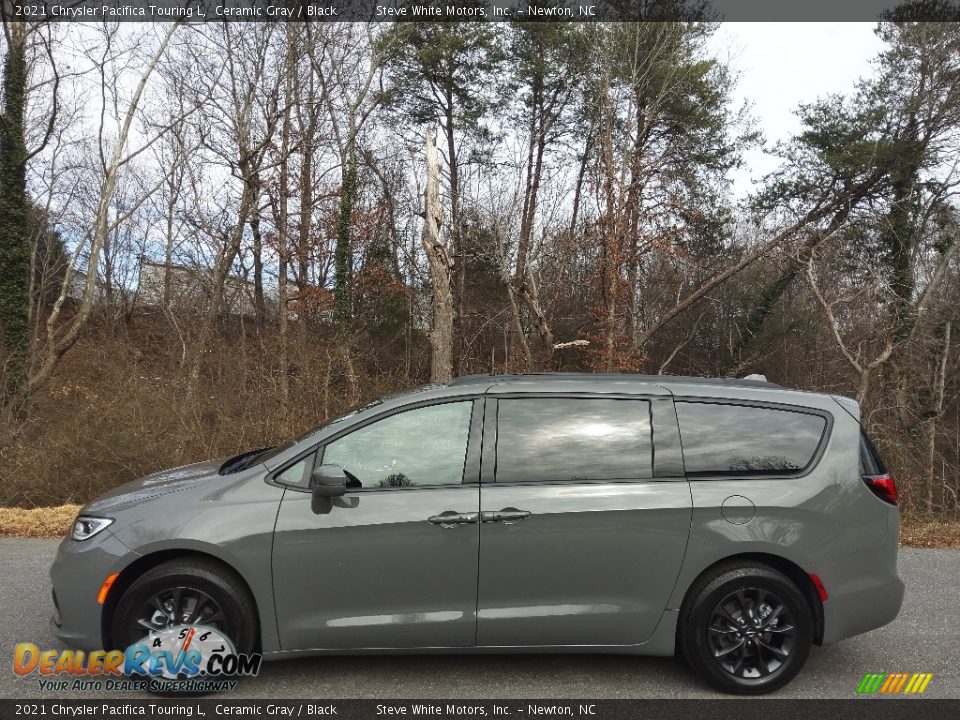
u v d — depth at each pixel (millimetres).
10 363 16344
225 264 23375
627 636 3914
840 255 21500
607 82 21250
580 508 3865
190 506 3896
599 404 4105
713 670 3881
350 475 3957
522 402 4094
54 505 11383
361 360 15391
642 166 19797
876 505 4031
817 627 3977
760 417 4125
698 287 27062
